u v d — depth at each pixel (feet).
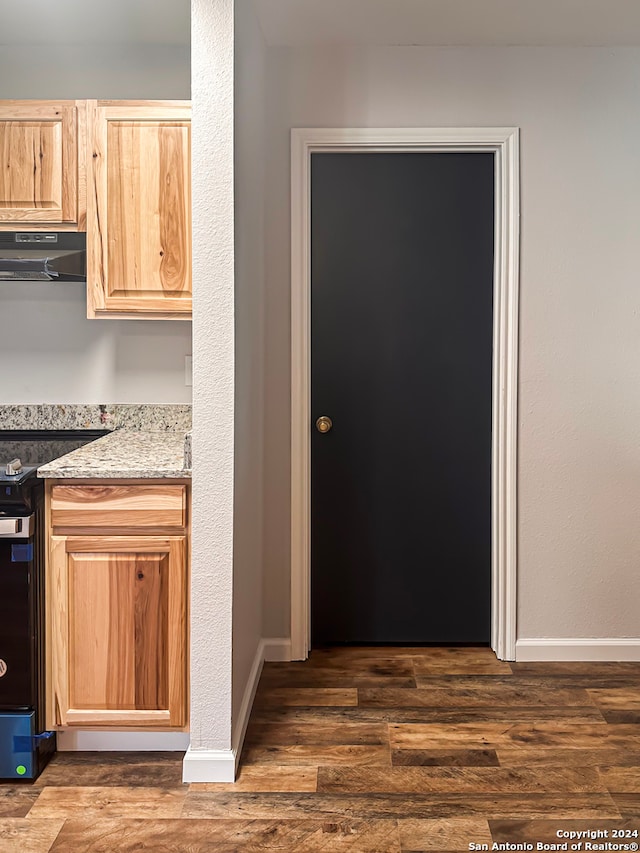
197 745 7.21
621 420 10.00
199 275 7.00
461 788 7.05
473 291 10.25
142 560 7.32
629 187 9.78
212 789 7.05
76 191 8.79
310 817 6.61
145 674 7.40
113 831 6.42
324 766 7.44
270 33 9.30
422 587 10.48
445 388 10.34
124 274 8.75
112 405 10.05
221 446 7.07
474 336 10.28
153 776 7.28
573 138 9.73
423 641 10.50
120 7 8.61
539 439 10.01
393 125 9.77
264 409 10.04
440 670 9.78
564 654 10.12
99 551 7.32
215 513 7.11
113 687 7.42
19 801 6.86
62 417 10.05
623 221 9.82
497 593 10.21
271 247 9.93
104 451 8.32
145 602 7.34
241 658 7.98
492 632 10.39
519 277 9.86
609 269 9.86
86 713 7.43
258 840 6.30
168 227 8.72
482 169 10.14
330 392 10.35
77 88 9.76
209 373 7.06
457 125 9.75
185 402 10.12
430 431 10.37
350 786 7.09
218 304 7.02
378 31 9.25
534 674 9.67
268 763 7.50
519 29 9.18
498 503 10.14
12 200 8.77
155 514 7.31
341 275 10.25
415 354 10.32
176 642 7.35
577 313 9.90
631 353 9.94
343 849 6.18
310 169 10.12
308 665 9.97
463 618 10.48
